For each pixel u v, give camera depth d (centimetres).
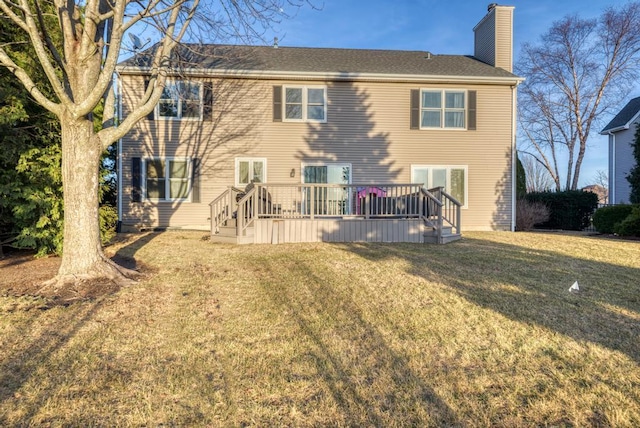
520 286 507
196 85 1234
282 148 1262
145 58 1220
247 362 290
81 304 423
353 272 588
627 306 422
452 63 1441
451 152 1302
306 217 980
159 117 1223
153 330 353
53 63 730
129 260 698
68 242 523
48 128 734
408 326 363
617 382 257
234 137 1249
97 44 516
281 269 611
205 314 398
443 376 268
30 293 468
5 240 757
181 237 1047
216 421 218
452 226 1051
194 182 1233
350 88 1277
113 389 251
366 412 226
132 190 1213
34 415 222
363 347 317
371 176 1283
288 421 218
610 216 1167
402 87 1288
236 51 1341
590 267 632
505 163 1316
